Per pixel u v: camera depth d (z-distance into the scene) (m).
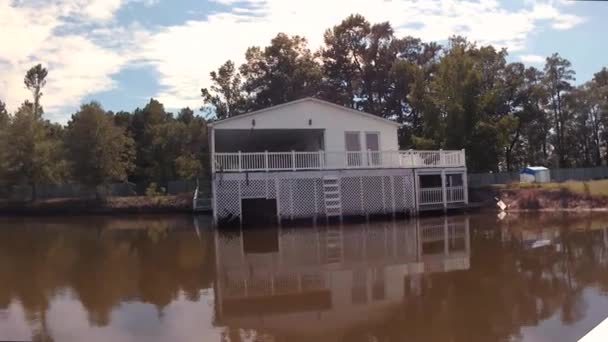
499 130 35.47
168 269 13.09
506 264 12.66
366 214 24.36
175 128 55.22
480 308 8.90
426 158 26.31
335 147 25.47
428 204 26.39
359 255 14.38
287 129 24.98
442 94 37.00
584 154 65.06
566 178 49.62
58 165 44.22
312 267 12.80
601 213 25.17
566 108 63.22
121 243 18.95
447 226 21.23
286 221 22.91
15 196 44.38
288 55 51.03
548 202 28.52
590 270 11.70
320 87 51.94
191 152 53.62
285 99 50.16
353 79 54.16
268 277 11.74
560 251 14.34
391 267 12.57
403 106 51.22
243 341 7.48
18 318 8.65
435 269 12.22
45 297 10.16
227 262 13.90
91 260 14.85
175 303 9.61
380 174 24.78
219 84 53.22
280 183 23.03
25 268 13.55
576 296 9.52
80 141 42.25
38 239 20.95
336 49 52.81
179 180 52.19
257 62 52.22
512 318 8.32
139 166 58.25
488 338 7.45
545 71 63.66
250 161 23.19
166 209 39.94
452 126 35.19
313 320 8.43
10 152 42.34
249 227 22.66
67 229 25.91
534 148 62.38
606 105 62.09
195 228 24.48
